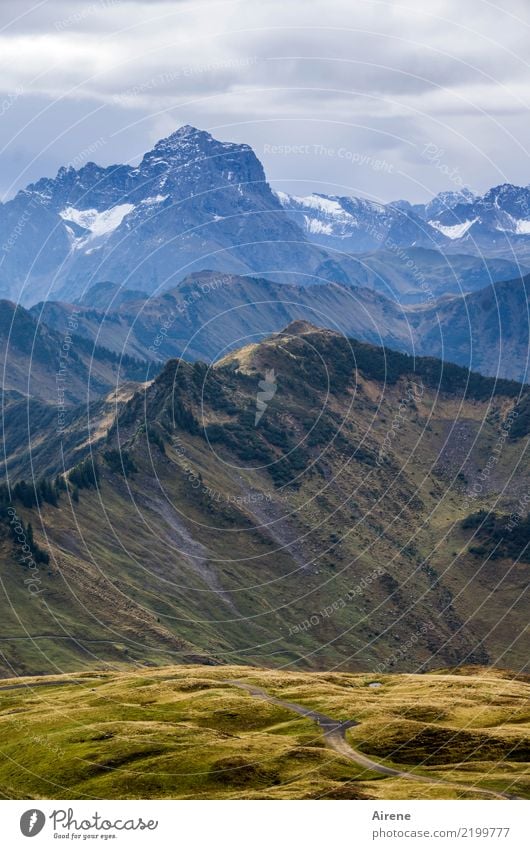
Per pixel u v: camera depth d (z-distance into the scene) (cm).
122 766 17162
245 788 16162
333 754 17650
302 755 17512
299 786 16088
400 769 17038
